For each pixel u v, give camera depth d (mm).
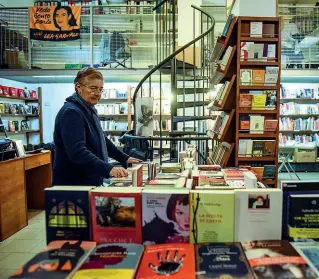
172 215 972
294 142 7012
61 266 829
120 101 7355
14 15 6750
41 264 843
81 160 1672
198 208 968
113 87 7418
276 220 970
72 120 1740
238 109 2430
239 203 967
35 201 4246
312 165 7352
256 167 2424
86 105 1901
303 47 6422
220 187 1189
